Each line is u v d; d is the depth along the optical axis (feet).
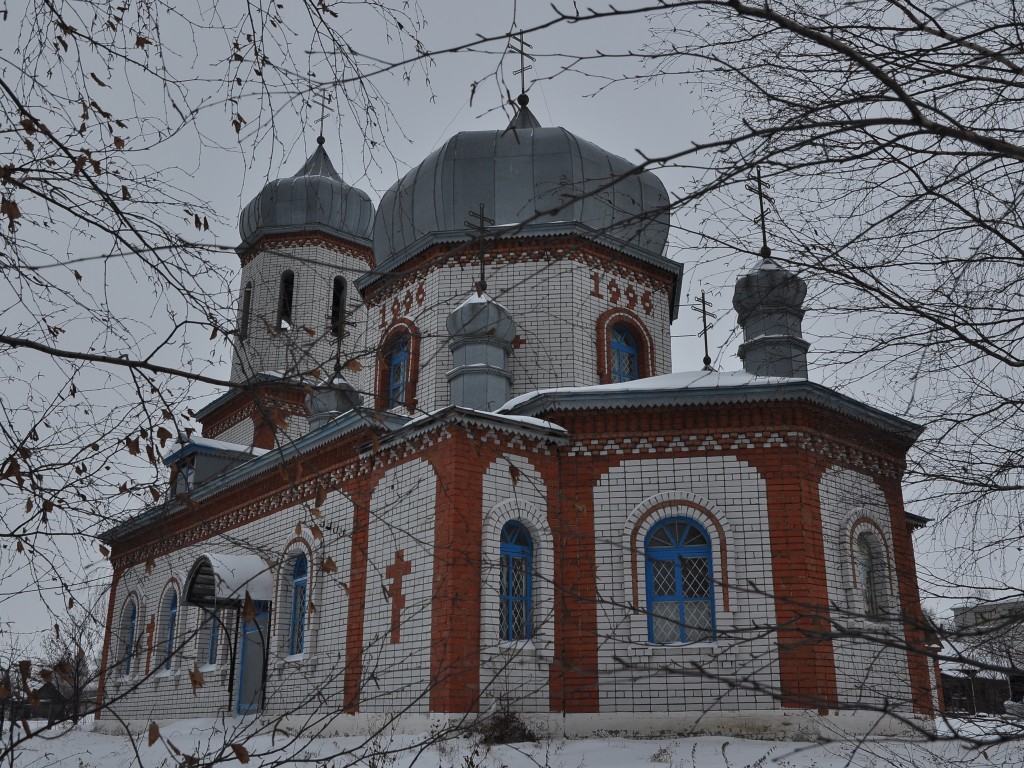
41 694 17.01
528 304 57.41
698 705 43.29
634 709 43.91
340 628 50.16
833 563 46.01
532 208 58.75
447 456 45.52
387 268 62.28
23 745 53.01
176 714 63.87
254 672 59.57
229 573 56.03
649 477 47.52
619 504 47.32
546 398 48.42
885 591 47.75
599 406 48.26
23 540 17.88
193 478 66.39
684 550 46.70
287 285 77.87
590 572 46.26
